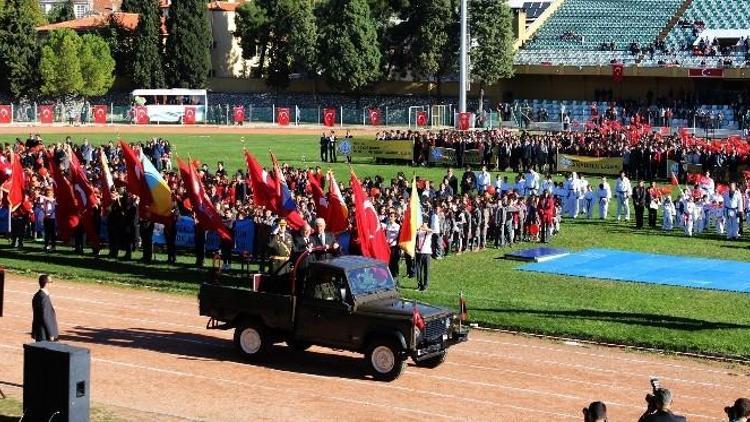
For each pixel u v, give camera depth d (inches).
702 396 1063.6
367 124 4485.7
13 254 1836.9
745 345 1245.1
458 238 1856.5
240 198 2038.6
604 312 1393.9
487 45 4202.8
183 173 1653.5
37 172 2180.1
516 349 1247.5
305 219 1616.6
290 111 4621.1
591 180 2709.2
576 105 4094.5
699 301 1482.5
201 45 4800.7
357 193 1373.0
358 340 1108.5
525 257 1795.0
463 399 1037.8
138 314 1408.7
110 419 938.1
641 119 3850.9
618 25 4394.7
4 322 1337.4
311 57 4613.7
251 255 1660.9
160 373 1120.8
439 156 2955.2
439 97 4530.0
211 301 1187.9
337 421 963.3
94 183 2095.2
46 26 5472.4
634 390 1080.2
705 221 2161.7
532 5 5002.5
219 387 1072.2
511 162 2856.8
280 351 1226.0
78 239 1829.5
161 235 1859.0
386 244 1405.0
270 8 4756.4
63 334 1283.2
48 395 853.8
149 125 4471.0
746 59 3865.7
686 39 4163.4
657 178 2699.3
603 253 1872.5
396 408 1005.2
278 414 983.6
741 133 3686.0
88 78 4645.7
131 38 4918.8
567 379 1119.0
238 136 3964.1
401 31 4527.6
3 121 4379.9
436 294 1492.4
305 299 1135.0
